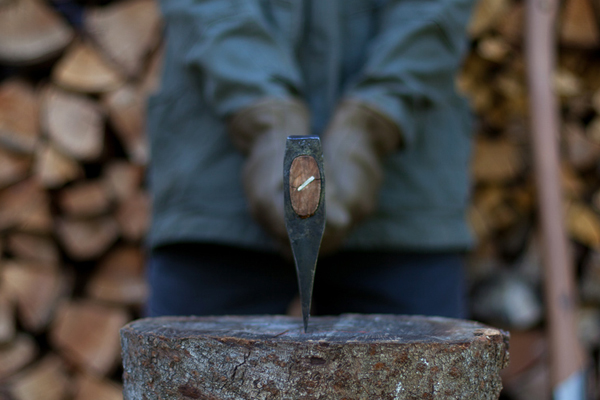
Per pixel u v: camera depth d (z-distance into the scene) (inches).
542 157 62.5
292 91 49.6
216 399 39.0
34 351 77.8
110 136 80.2
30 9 77.2
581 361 61.4
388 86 49.4
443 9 50.7
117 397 76.4
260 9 51.8
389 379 38.6
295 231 39.7
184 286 52.4
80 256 78.3
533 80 63.6
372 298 53.1
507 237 79.4
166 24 54.3
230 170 51.4
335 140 48.0
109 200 77.6
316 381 38.5
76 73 77.0
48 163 75.4
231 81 48.6
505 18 76.8
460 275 55.4
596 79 79.8
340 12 53.5
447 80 52.2
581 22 77.3
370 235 51.1
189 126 52.7
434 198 52.7
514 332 77.3
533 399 75.0
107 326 77.7
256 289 52.6
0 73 80.4
